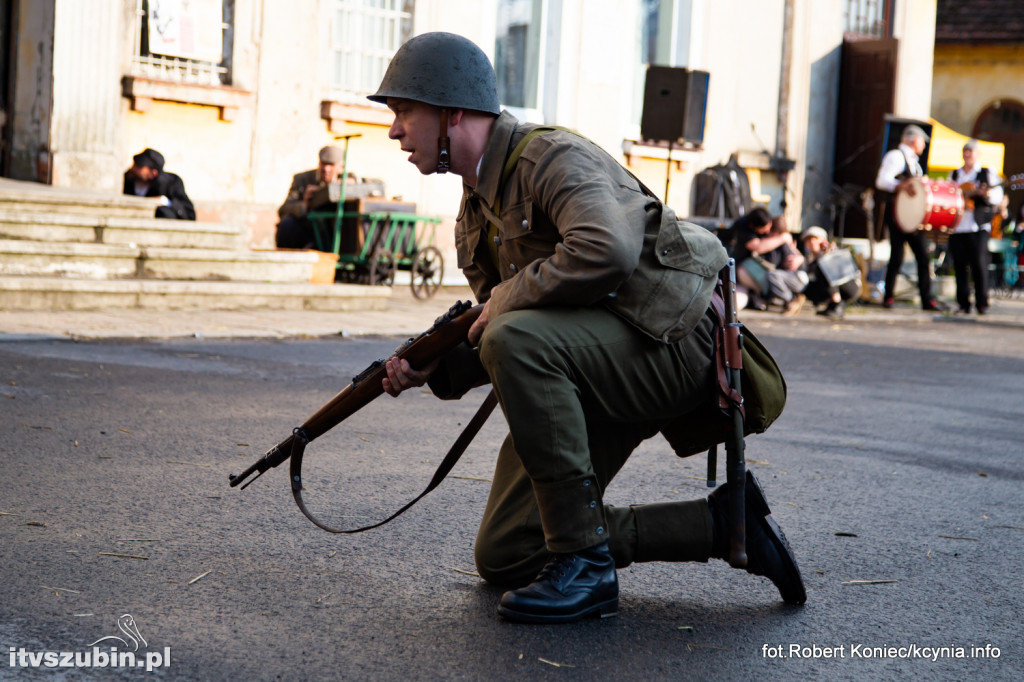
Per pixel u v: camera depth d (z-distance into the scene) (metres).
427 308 10.33
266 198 11.80
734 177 15.23
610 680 2.16
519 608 2.42
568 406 2.36
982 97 25.44
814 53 16.95
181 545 2.89
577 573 2.45
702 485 4.02
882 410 6.14
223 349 6.88
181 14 11.02
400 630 2.37
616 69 14.48
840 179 17.44
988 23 24.81
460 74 2.42
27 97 10.45
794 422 5.58
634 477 4.10
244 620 2.38
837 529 3.48
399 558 2.90
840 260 12.40
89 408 4.75
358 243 10.81
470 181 2.52
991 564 3.16
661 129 13.27
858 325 11.67
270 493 3.51
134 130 10.88
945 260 18.45
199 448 4.13
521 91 13.81
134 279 8.91
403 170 12.81
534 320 2.34
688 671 2.23
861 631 2.54
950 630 2.58
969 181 14.14
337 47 12.29
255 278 9.68
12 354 6.05
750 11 16.08
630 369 2.40
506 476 2.66
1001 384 7.57
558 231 2.39
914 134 13.95
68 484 3.46
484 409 2.72
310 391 5.59
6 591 2.45
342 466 3.99
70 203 9.23
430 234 13.00
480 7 13.24
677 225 2.42
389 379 2.52
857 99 17.25
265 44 11.64
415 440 4.59
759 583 2.87
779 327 10.77
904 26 18.39
